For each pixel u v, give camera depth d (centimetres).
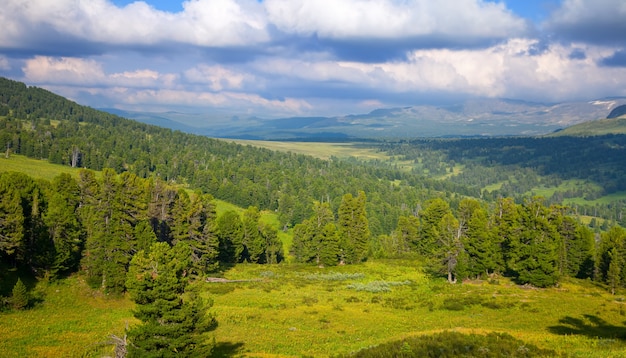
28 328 4153
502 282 7256
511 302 5441
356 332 4231
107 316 4953
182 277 2675
